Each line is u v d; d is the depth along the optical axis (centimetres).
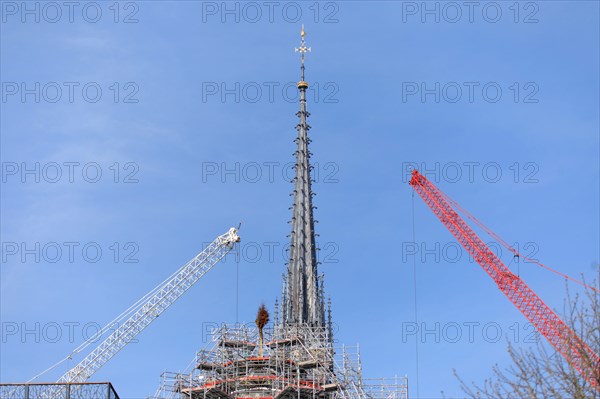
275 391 13900
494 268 19688
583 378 6119
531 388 6078
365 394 15162
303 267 18462
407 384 15200
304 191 19262
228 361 14412
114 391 10244
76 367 18638
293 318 17862
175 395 14075
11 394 9888
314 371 14900
